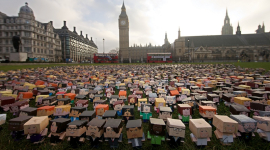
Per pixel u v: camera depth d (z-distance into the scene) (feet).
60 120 16.25
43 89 33.81
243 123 15.47
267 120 15.61
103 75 64.95
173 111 24.73
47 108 20.39
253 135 16.19
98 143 15.23
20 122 15.79
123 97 27.99
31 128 15.30
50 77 53.62
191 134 15.61
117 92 37.78
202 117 20.25
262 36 390.01
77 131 14.87
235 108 19.70
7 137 16.65
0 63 131.03
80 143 15.44
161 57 248.52
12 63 140.36
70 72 77.82
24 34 240.94
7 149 14.79
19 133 16.11
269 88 32.09
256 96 27.81
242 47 367.04
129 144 15.58
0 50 241.76
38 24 264.31
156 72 76.95
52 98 25.31
